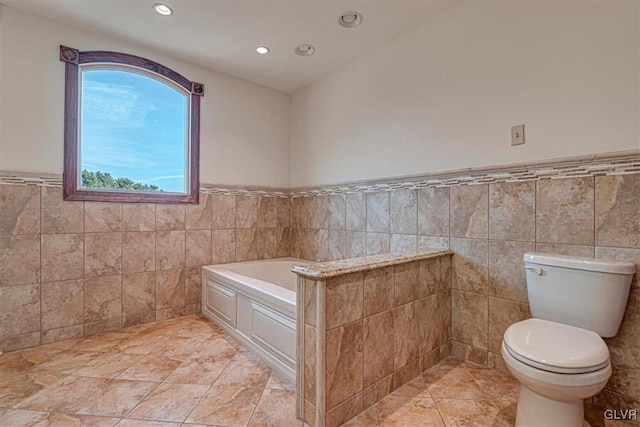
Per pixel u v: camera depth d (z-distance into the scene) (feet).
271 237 11.53
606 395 5.23
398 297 5.96
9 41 7.07
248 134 10.94
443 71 7.34
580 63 5.49
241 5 7.03
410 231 8.03
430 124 7.60
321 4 6.99
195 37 8.32
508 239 6.35
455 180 7.15
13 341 7.14
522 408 4.61
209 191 10.07
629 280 4.78
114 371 6.37
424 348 6.54
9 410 5.12
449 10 7.20
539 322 5.16
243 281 7.77
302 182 11.47
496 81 6.49
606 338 5.20
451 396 5.68
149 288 9.00
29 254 7.31
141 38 8.38
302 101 11.48
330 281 4.83
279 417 5.07
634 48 4.99
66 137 7.74
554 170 5.77
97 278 8.20
